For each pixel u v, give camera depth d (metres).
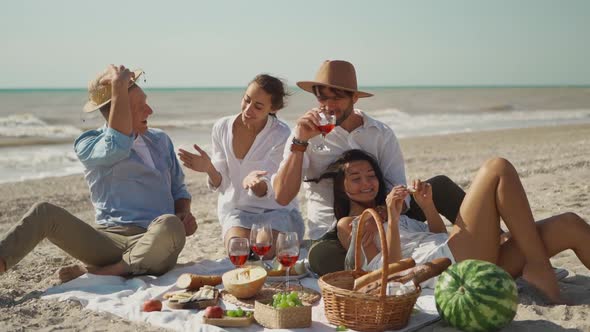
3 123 28.89
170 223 5.09
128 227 5.39
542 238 4.39
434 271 4.04
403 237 4.73
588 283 4.82
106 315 4.30
